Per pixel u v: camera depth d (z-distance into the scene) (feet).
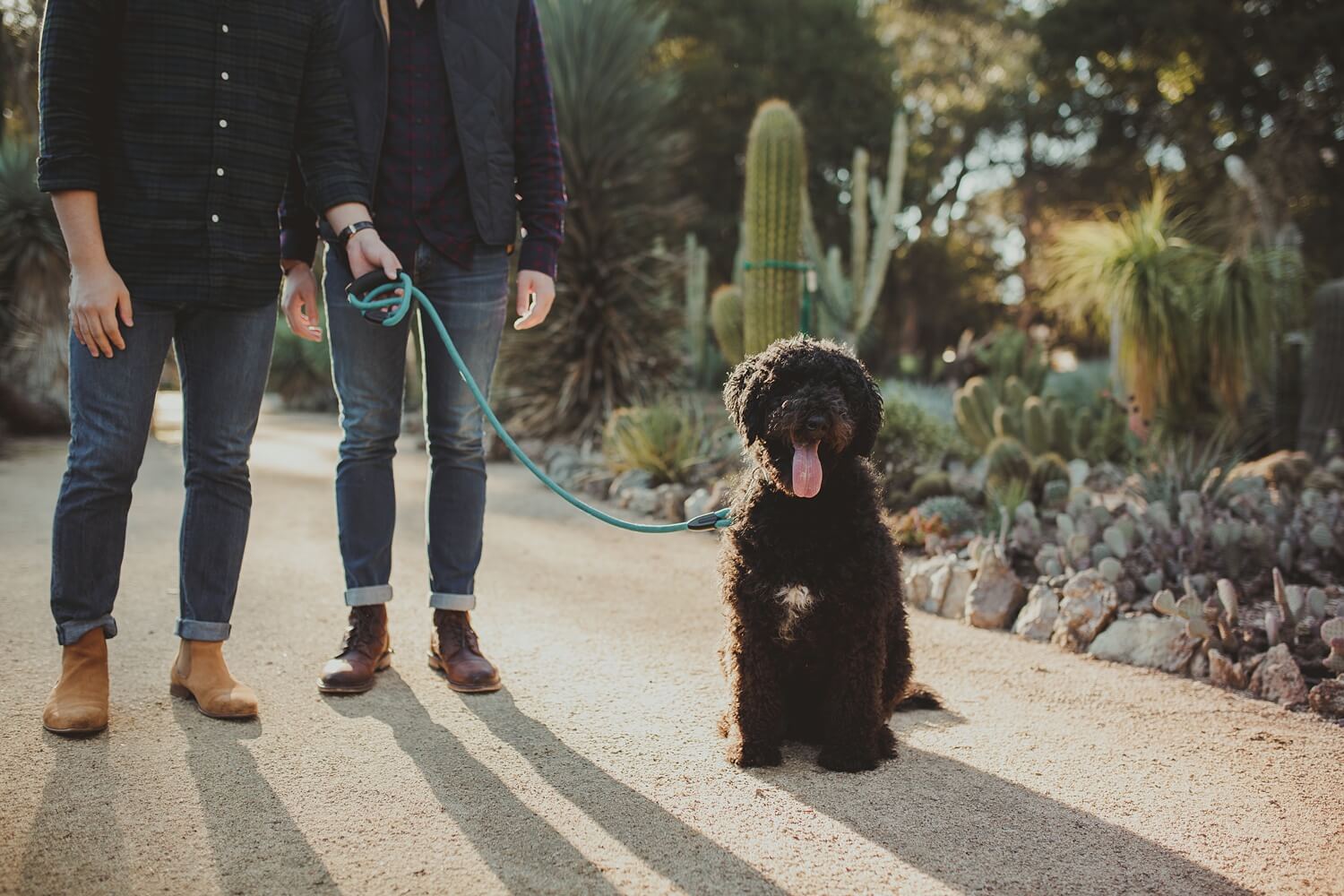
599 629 12.27
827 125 73.51
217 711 8.84
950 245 89.61
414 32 9.84
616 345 29.84
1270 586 13.23
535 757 8.27
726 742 8.58
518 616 12.80
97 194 8.28
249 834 6.82
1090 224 26.50
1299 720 9.60
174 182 8.42
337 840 6.79
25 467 24.97
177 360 9.11
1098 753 8.71
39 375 32.22
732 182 74.38
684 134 32.30
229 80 8.59
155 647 10.89
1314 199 58.08
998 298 92.58
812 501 8.09
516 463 28.22
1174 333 23.62
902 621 8.86
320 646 11.22
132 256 8.37
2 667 9.90
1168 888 6.44
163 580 13.92
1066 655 11.71
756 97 72.74
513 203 10.28
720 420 26.43
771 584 8.11
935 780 8.07
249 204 8.77
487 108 9.99
